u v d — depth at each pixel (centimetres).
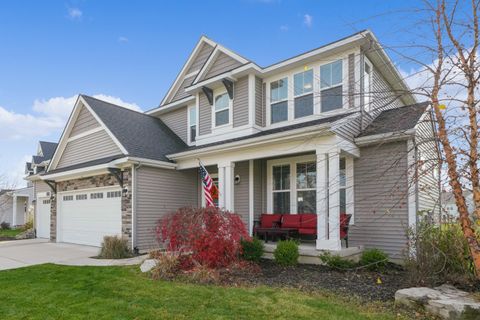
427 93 521
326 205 829
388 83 1155
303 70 1090
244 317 454
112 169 1100
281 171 1123
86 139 1350
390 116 990
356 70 963
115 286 618
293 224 1001
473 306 434
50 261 920
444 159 517
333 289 590
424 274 581
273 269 771
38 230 1703
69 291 588
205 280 652
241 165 1187
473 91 496
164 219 795
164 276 689
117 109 1430
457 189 516
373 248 895
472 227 519
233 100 1200
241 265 755
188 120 1443
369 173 921
